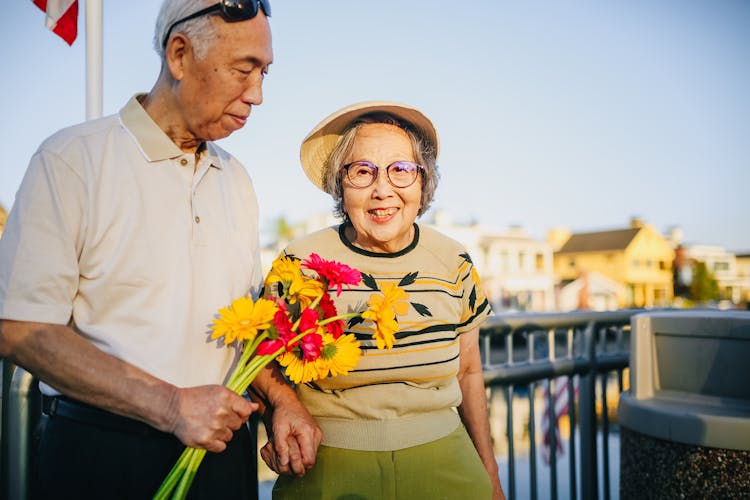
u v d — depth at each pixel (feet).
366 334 4.91
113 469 4.10
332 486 4.79
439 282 5.28
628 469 7.21
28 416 5.06
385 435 4.83
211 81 4.08
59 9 7.64
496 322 8.12
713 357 6.79
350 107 5.08
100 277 4.03
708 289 166.30
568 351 9.24
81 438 4.12
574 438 9.11
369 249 5.28
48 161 3.94
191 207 4.40
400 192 5.02
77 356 3.73
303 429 4.63
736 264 214.28
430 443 4.96
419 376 4.99
